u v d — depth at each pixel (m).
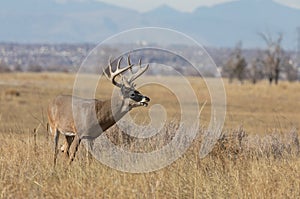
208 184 26.77
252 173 28.31
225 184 26.98
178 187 26.30
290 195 25.84
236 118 83.00
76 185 25.84
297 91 184.50
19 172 27.95
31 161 30.39
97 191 25.22
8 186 25.19
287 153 34.12
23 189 25.27
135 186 26.03
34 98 121.38
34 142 34.47
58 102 35.66
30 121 72.69
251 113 101.81
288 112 110.75
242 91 177.00
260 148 35.00
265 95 164.12
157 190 25.53
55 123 35.53
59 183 26.75
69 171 28.50
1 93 129.00
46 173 28.12
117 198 24.88
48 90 151.12
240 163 31.39
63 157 33.34
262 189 26.17
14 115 84.06
